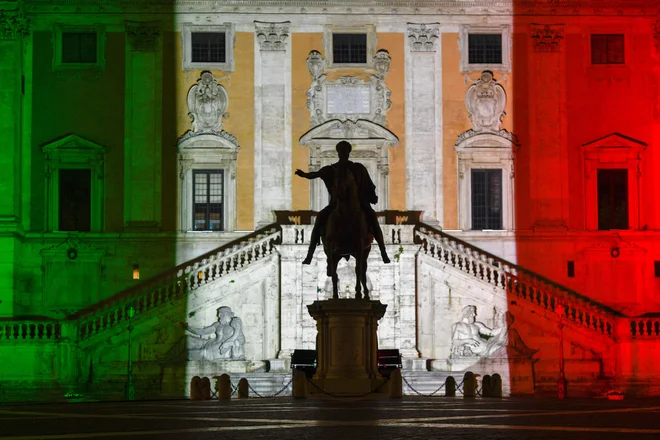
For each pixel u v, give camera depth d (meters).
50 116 53.47
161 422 21.38
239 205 53.34
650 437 17.14
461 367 48.59
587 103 53.88
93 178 53.19
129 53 53.78
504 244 53.09
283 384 46.38
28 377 47.31
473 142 53.62
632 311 52.72
